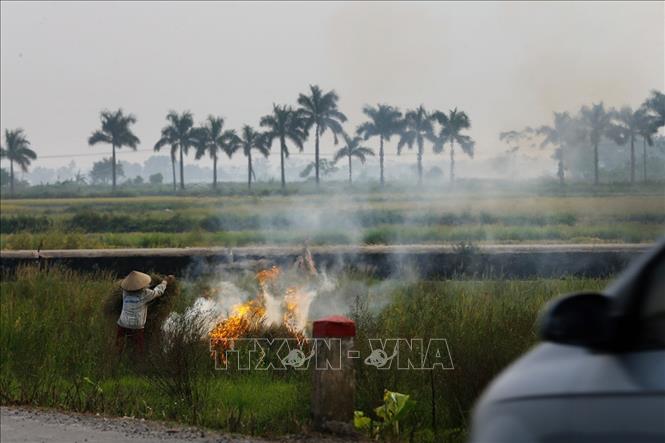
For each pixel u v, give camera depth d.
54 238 69.75
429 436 16.31
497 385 6.92
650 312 7.09
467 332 19.56
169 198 183.75
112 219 106.88
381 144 165.12
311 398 17.00
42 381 20.97
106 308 23.81
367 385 18.05
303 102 170.12
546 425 6.23
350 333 16.45
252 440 15.98
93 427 16.97
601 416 6.16
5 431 16.62
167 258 44.34
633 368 6.69
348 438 16.12
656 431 5.95
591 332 7.00
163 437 16.12
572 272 39.16
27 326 24.86
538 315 21.28
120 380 21.16
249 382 20.20
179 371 19.22
